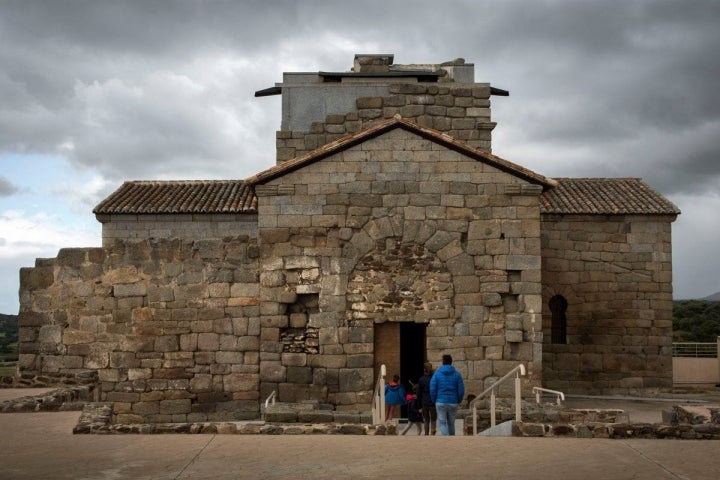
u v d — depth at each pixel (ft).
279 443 43.70
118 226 112.78
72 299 85.46
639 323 108.88
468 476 35.01
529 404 71.51
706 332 208.23
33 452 40.98
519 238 83.51
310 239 83.51
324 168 83.97
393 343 83.20
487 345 82.58
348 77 109.09
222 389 83.71
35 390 77.20
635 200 111.55
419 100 100.58
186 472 36.04
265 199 83.92
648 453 40.11
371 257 83.41
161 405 83.71
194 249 85.20
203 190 121.08
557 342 109.29
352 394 81.92
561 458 38.99
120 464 37.78
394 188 83.76
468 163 84.02
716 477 34.60
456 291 83.05
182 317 84.64
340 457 39.58
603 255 109.19
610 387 108.06
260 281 83.87
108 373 84.53
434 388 60.80
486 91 100.73
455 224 83.61
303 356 82.64
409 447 42.37
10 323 280.51
